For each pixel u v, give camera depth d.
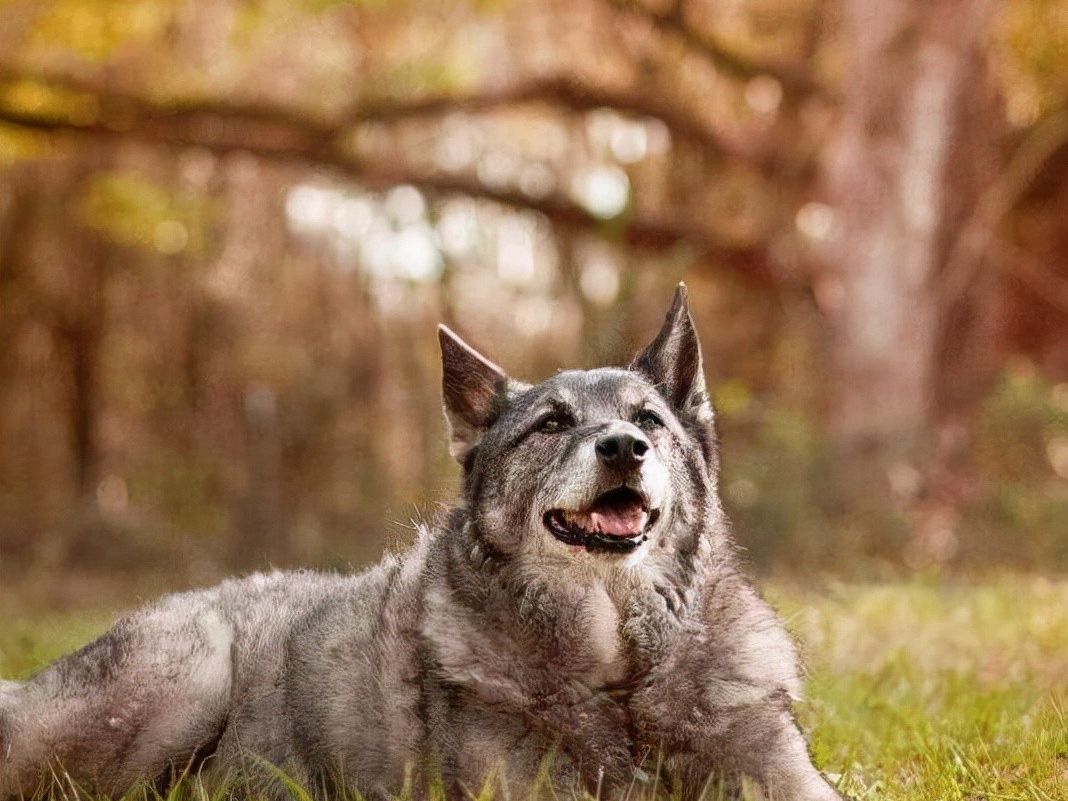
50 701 5.71
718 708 5.17
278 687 5.78
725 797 5.11
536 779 4.93
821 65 24.98
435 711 5.24
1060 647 9.73
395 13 23.12
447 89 21.95
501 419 5.82
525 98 22.33
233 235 29.97
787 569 17.09
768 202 24.27
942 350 21.56
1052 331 28.17
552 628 5.25
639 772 5.08
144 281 31.06
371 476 23.78
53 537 23.95
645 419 5.52
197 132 21.50
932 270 21.22
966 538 18.09
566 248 24.16
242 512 23.44
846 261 21.48
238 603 6.15
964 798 5.76
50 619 13.59
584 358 20.81
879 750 6.59
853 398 20.94
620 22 24.11
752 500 18.19
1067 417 20.78
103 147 24.66
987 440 20.73
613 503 5.28
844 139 21.69
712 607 5.43
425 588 5.53
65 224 30.44
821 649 8.86
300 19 21.84
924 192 21.22
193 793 5.60
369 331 28.97
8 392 32.62
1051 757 6.21
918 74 21.38
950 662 9.12
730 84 25.03
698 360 5.92
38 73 20.55
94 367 31.81
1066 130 24.78
